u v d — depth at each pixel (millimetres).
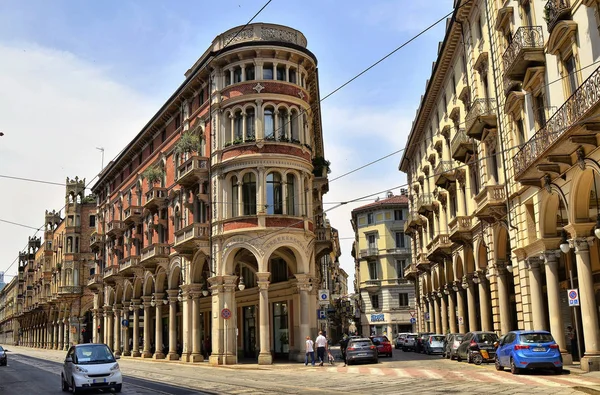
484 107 28875
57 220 98625
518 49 22578
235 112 35719
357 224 79125
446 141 39656
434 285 47844
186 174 37094
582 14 18938
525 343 19828
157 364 37781
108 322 56875
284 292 38125
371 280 75312
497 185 27359
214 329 34531
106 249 60344
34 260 113312
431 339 39594
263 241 33531
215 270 34906
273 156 34312
